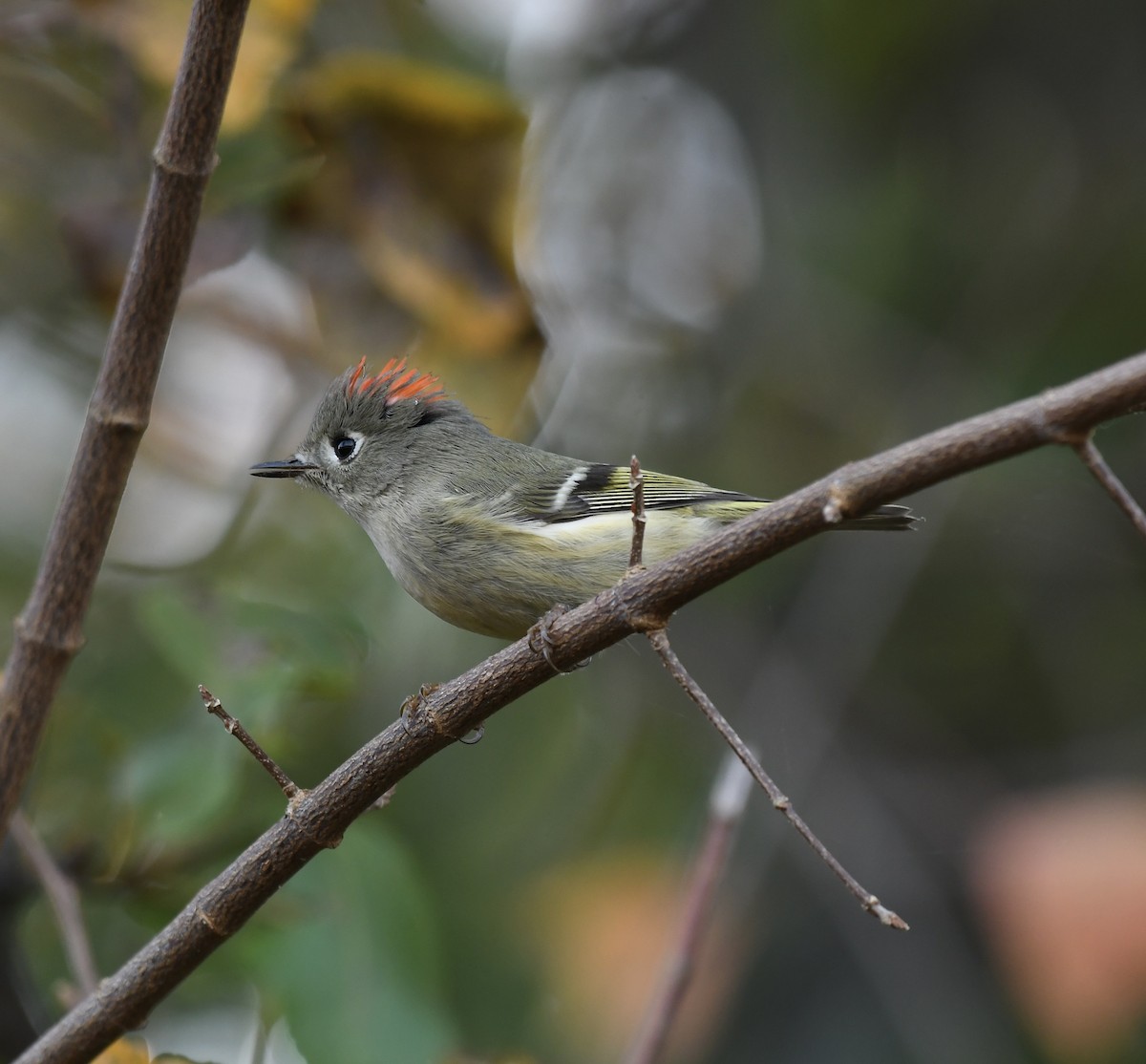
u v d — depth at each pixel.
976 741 11.46
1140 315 11.34
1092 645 11.42
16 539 11.27
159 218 5.24
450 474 8.12
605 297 13.09
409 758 5.27
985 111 12.27
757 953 10.49
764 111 12.95
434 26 10.91
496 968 9.86
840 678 11.18
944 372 11.83
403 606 10.67
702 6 13.16
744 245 13.30
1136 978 7.90
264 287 9.36
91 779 8.31
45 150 10.45
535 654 5.12
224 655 7.32
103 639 9.34
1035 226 11.93
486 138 8.16
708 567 4.79
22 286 11.04
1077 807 8.47
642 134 13.45
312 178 8.25
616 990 9.70
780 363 12.34
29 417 11.69
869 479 4.50
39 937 9.37
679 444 12.55
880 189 12.36
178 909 7.38
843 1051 9.99
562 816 10.78
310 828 5.28
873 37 11.98
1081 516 11.55
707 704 4.68
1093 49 12.06
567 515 7.95
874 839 10.84
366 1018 6.82
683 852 10.57
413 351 8.60
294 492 10.77
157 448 10.62
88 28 7.75
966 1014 10.05
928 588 11.84
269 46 7.68
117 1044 6.36
